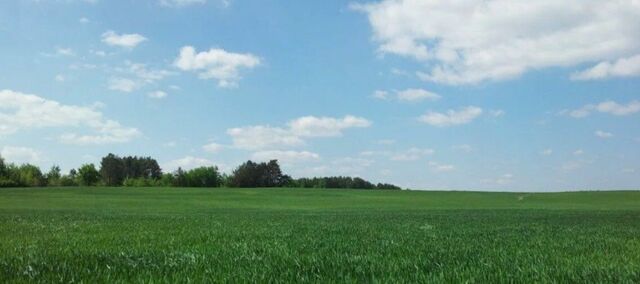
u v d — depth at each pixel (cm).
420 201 10325
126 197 10175
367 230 2073
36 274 761
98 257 991
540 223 2845
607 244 1420
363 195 12275
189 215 3878
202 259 970
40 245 1299
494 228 2300
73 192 11344
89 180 17425
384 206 8094
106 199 9356
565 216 3922
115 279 732
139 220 2828
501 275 780
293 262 944
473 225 2591
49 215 3450
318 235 1755
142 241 1459
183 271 805
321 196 11725
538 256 1084
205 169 19338
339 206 8088
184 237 1605
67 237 1590
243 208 6806
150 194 11262
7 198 9194
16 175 15225
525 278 770
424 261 962
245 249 1198
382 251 1184
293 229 2091
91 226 2212
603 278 768
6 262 892
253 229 2069
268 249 1208
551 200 10700
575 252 1195
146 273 780
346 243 1418
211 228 2119
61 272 783
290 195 11912
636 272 821
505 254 1123
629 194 11844
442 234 1858
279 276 779
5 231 1877
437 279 745
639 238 1659
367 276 794
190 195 11269
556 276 784
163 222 2614
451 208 6900
